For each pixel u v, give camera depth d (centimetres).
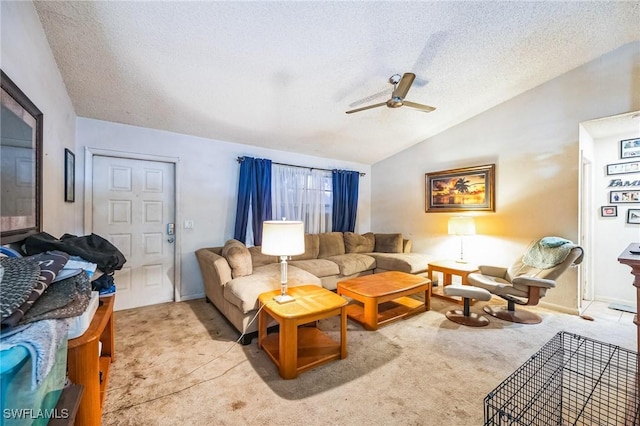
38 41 177
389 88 302
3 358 64
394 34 226
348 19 204
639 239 332
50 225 204
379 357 218
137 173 334
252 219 401
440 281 444
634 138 335
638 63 276
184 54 220
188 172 362
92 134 302
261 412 158
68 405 90
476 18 223
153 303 343
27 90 160
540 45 271
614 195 348
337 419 152
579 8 228
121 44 204
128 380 186
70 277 113
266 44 218
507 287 291
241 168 392
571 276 315
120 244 324
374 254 462
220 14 186
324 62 247
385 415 156
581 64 309
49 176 201
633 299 337
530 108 349
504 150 373
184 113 310
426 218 472
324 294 241
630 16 241
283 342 190
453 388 180
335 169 506
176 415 155
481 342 245
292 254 221
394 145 482
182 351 227
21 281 86
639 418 136
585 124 314
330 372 198
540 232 342
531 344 241
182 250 356
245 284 258
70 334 116
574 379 181
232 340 247
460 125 420
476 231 402
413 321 294
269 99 299
